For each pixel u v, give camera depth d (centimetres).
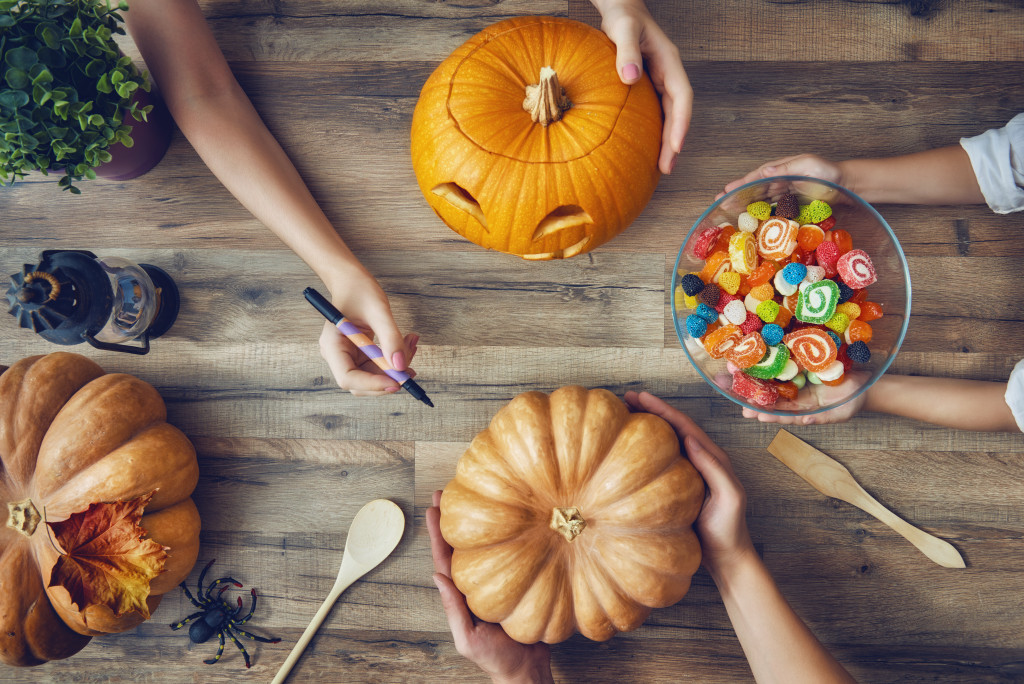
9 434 85
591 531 81
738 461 94
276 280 96
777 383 86
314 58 95
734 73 94
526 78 83
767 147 94
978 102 93
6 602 84
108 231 96
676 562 81
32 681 95
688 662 93
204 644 95
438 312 95
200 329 96
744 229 86
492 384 95
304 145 95
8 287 96
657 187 94
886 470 93
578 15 94
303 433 95
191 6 90
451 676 94
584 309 94
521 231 84
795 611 93
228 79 91
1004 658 92
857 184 91
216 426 96
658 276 94
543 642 90
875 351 86
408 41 95
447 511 84
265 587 95
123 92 81
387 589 95
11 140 79
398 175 95
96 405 85
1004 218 93
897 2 93
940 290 93
